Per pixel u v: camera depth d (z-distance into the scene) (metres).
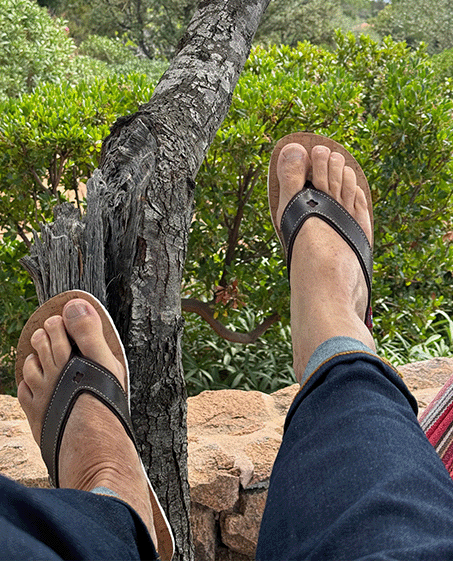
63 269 1.10
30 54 7.81
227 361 3.39
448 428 1.54
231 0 1.33
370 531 0.60
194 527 1.71
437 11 25.52
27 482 1.62
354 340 0.97
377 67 4.04
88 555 0.57
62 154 2.92
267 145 2.93
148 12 19.75
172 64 1.28
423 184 3.19
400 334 3.67
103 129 2.86
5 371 3.39
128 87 3.20
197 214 3.05
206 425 1.97
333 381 0.86
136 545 0.75
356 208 1.60
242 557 1.76
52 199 2.97
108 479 1.00
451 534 0.61
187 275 3.17
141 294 1.06
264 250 3.34
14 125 2.74
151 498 1.10
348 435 0.76
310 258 1.33
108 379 1.14
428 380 2.29
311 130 3.00
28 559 0.43
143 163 1.04
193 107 1.19
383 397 0.83
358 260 1.41
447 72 10.19
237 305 3.04
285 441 0.83
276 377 3.31
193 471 1.69
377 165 3.30
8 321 2.98
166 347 1.10
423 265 3.28
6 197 2.97
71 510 0.64
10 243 3.14
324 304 1.17
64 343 1.21
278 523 0.72
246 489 1.72
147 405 1.13
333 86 3.03
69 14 20.97
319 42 20.20
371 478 0.69
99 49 15.66
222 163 2.97
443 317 4.12
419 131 3.07
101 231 1.03
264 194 3.09
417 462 0.71
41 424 1.21
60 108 2.89
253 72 3.67
